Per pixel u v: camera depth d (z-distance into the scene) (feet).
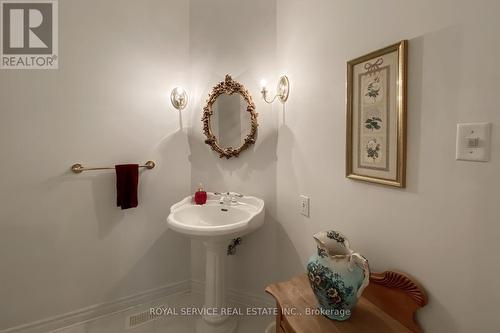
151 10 6.33
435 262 2.90
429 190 2.93
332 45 4.28
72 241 5.73
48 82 5.34
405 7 3.11
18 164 5.18
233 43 6.30
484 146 2.46
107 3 5.82
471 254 2.60
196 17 6.68
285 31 5.45
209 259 5.73
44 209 5.43
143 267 6.59
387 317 3.36
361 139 3.78
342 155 4.16
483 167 2.48
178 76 6.73
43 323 5.53
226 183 6.56
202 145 6.79
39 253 5.43
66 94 5.50
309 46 4.81
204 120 6.46
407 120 3.12
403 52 3.07
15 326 5.30
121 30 6.00
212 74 6.58
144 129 6.38
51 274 5.56
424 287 3.02
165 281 6.93
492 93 2.39
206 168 6.79
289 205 5.51
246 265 6.49
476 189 2.54
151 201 6.57
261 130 6.02
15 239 5.22
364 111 3.71
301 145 5.10
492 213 2.44
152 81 6.42
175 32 6.64
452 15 2.66
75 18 5.51
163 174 6.67
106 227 6.07
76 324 5.83
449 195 2.76
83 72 5.64
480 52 2.46
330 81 4.35
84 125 5.70
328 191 4.48
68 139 5.56
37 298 5.46
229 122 6.34
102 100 5.86
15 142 5.14
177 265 7.07
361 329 3.17
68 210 5.65
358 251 3.92
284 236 5.71
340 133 4.19
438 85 2.81
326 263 3.28
